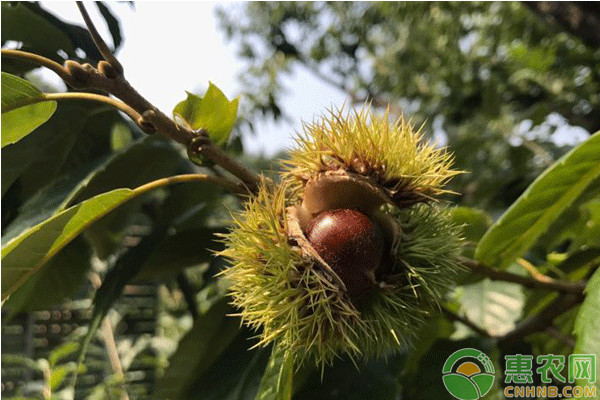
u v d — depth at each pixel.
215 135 0.15
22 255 0.14
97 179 0.19
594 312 0.11
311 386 0.17
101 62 0.13
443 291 0.14
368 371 0.17
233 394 0.17
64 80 0.13
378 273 0.14
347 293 0.13
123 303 0.41
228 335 0.19
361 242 0.13
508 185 0.38
